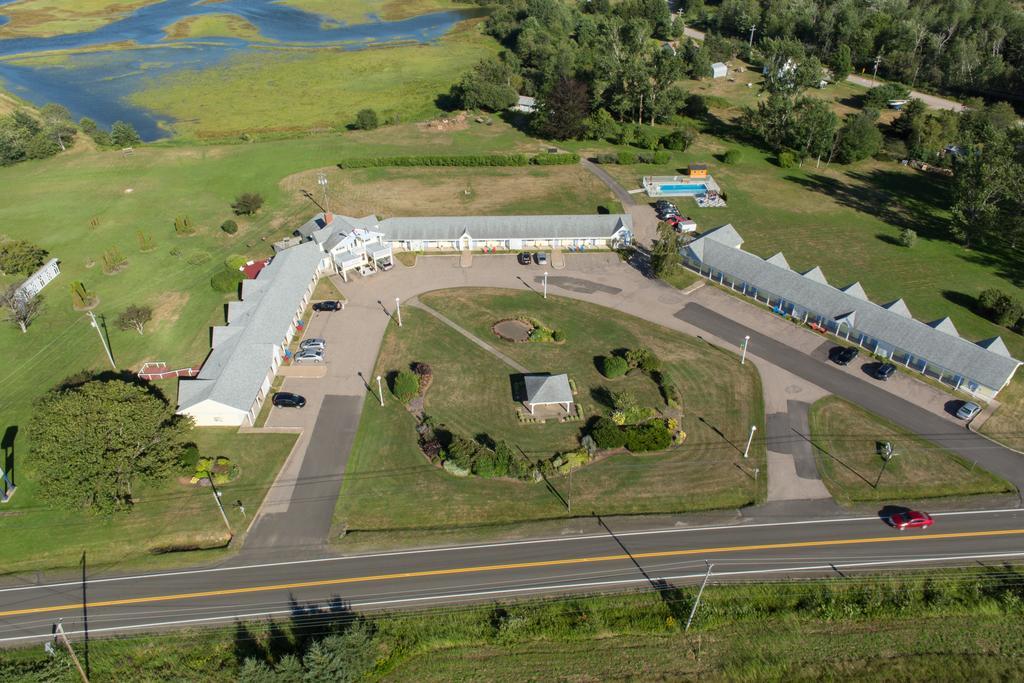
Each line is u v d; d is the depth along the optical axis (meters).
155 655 58.19
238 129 182.50
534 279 109.94
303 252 108.69
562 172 150.12
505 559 65.50
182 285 108.44
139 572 65.12
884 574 63.34
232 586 63.50
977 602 60.38
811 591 61.84
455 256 117.00
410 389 83.38
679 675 55.66
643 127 174.88
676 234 112.88
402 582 63.47
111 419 69.38
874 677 55.25
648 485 72.88
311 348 91.94
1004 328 96.19
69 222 128.88
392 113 190.88
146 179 147.88
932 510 69.69
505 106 183.00
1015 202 115.00
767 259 110.69
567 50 198.88
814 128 150.62
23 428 81.06
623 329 97.56
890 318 90.69
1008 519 68.56
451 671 56.50
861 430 79.38
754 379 87.44
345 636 55.03
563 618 59.91
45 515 71.00
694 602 60.88
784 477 73.62
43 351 94.06
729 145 166.25
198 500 71.88
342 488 73.00
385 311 102.06
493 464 72.88
